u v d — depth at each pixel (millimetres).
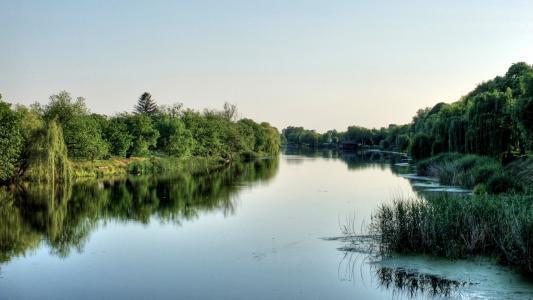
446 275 19859
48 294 19438
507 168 48312
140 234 30438
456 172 51188
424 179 60969
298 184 58688
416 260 21891
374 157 138625
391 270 20766
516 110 44156
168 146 96875
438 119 93062
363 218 33906
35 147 57531
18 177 59406
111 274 21969
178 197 47688
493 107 56281
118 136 83562
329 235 28594
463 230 22531
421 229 22750
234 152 130125
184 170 85438
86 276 21719
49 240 29250
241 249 25906
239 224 32844
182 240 28438
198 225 32938
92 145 71438
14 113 56156
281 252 25031
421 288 18828
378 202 41781
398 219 23828
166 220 35156
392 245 23312
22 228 33094
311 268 22141
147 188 55719
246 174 76000
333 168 88500
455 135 67188
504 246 21219
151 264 23453
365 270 21391
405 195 44562
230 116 165500
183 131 100438
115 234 30594
